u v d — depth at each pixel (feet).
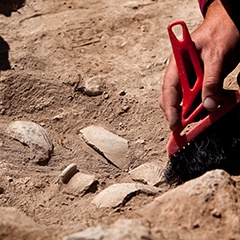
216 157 3.13
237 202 2.58
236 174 3.11
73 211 3.06
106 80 3.86
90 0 4.53
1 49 4.07
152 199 3.04
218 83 3.03
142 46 4.12
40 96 3.77
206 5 3.37
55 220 3.00
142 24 4.29
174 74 3.12
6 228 2.55
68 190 3.20
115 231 2.37
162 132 3.57
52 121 3.66
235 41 3.16
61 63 3.99
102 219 2.70
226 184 2.62
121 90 3.80
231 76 3.75
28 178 3.27
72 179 3.24
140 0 4.50
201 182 2.63
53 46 4.11
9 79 3.82
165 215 2.59
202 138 3.12
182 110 3.09
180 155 3.13
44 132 3.50
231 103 3.03
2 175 3.25
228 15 3.22
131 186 3.10
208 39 3.16
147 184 3.24
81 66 3.97
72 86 3.83
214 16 3.25
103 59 4.03
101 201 3.05
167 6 4.42
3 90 3.76
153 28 4.25
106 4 4.48
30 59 4.00
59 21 4.33
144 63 4.00
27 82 3.81
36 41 4.15
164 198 2.65
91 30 4.25
